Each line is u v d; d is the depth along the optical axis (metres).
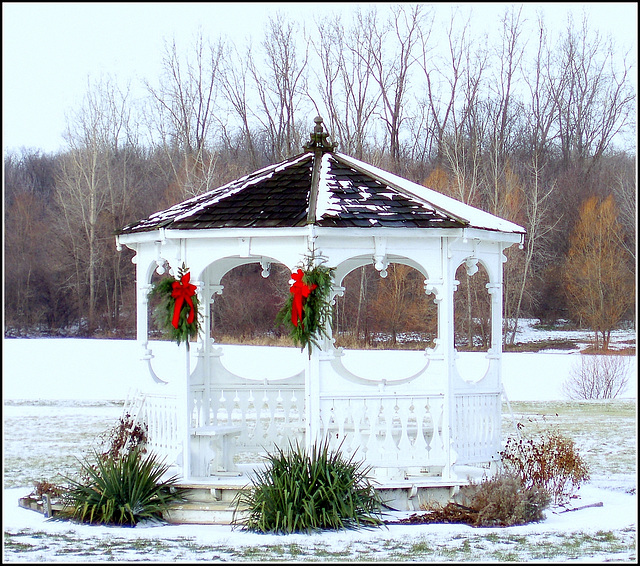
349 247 11.10
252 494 10.66
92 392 27.59
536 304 42.41
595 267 38.62
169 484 11.11
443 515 10.71
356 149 44.09
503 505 10.62
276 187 11.81
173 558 8.82
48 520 10.97
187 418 11.51
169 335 11.59
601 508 11.92
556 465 12.43
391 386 12.81
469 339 36.66
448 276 11.33
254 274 42.88
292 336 10.95
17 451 17.70
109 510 10.68
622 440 18.66
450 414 11.28
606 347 37.97
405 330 41.53
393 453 11.16
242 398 13.41
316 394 10.99
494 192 42.16
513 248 41.12
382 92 45.75
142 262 12.36
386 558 8.82
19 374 31.19
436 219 11.16
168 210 12.74
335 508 10.20
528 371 30.75
